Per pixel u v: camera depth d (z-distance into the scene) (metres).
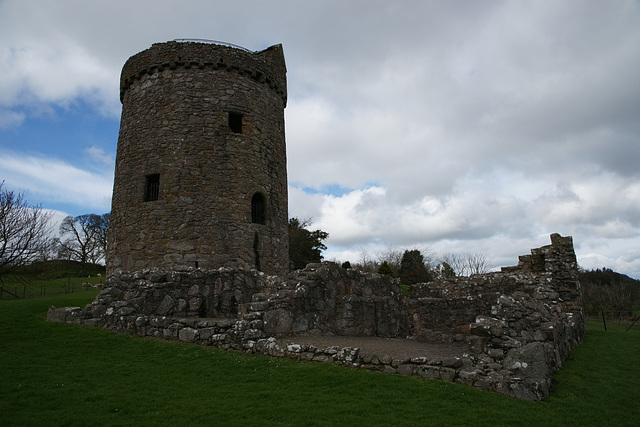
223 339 9.37
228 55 16.67
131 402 6.05
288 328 9.98
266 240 16.30
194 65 16.33
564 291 17.08
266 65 17.78
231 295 11.90
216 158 15.71
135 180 15.71
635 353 11.88
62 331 10.33
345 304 11.90
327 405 6.14
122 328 10.53
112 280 11.30
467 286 19.30
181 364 8.11
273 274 16.33
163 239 14.81
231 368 7.89
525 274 18.11
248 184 16.11
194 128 15.75
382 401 6.29
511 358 7.51
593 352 12.02
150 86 16.34
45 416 5.39
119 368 7.79
